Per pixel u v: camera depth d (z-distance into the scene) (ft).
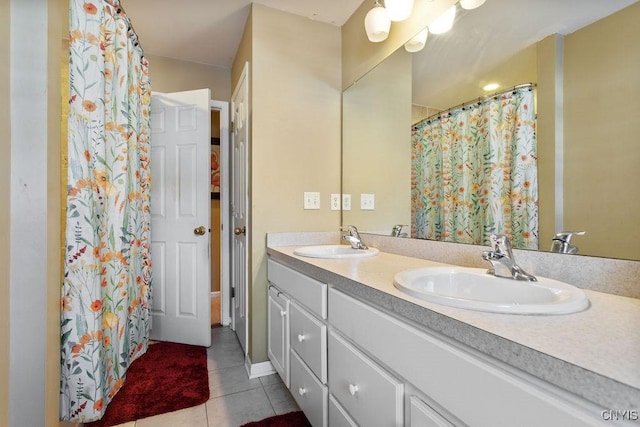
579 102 3.01
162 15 6.64
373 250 5.49
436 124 4.74
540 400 1.55
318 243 6.62
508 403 1.70
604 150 2.82
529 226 3.48
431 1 4.77
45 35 3.42
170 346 7.68
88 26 4.48
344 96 6.84
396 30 5.46
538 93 3.38
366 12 6.11
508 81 3.70
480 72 4.04
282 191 6.37
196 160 7.84
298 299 4.64
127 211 5.59
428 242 4.81
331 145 6.81
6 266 3.01
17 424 3.11
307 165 6.58
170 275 7.93
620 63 2.72
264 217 6.24
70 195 4.24
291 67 6.46
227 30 7.24
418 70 5.04
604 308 2.31
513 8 3.65
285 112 6.39
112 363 5.18
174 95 7.93
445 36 4.55
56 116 3.65
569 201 3.09
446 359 2.09
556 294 2.57
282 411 5.15
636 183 2.62
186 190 7.88
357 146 6.43
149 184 7.50
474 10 4.12
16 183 3.13
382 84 5.74
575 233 3.04
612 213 2.76
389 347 2.67
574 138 3.05
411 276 3.22
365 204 6.24
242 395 5.61
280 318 5.39
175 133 7.92
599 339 1.73
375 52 5.90
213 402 5.39
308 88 6.61
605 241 2.81
